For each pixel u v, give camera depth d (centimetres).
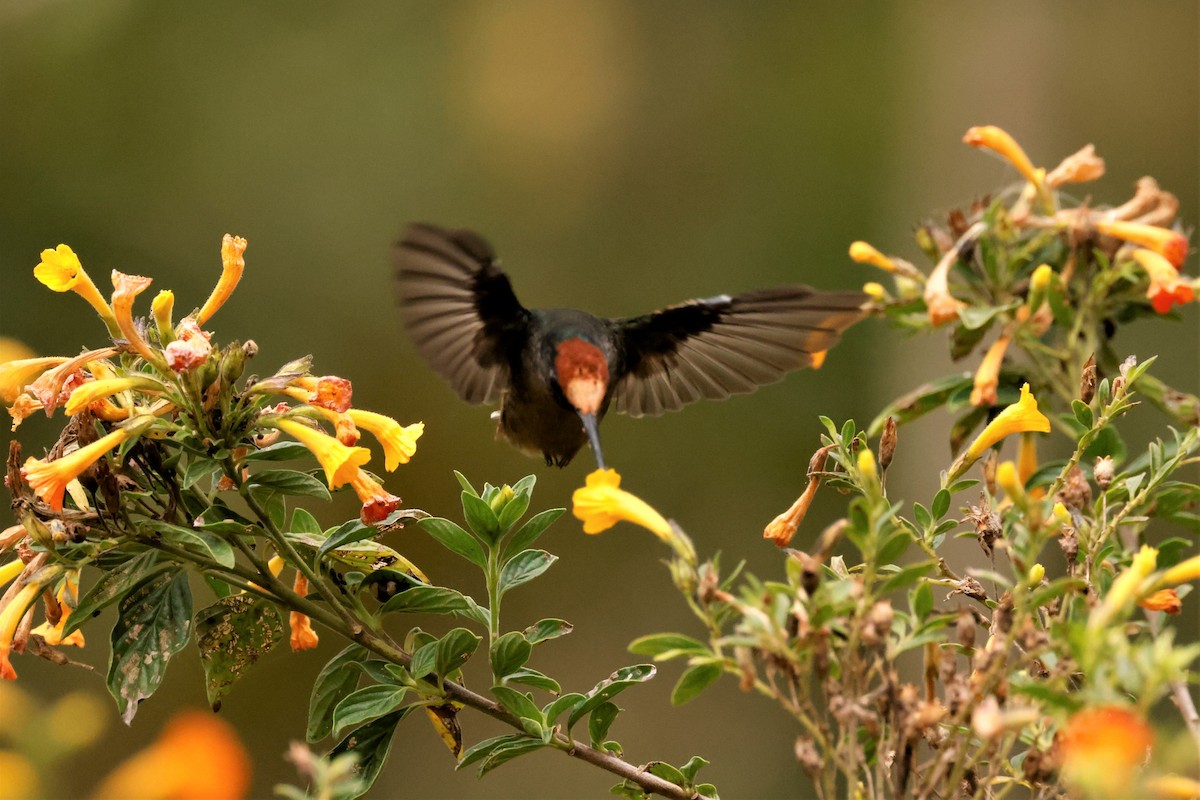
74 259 427
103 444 414
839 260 1825
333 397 434
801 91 1909
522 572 457
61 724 336
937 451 1539
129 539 434
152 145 1706
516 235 1873
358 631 450
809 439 1634
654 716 1550
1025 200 601
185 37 1759
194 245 1681
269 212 1730
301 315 1692
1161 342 1463
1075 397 595
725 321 620
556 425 604
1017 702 356
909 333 625
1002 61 1736
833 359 1647
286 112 1784
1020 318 579
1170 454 500
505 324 604
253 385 434
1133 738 295
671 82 1948
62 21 1706
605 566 1641
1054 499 469
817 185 1864
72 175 1658
